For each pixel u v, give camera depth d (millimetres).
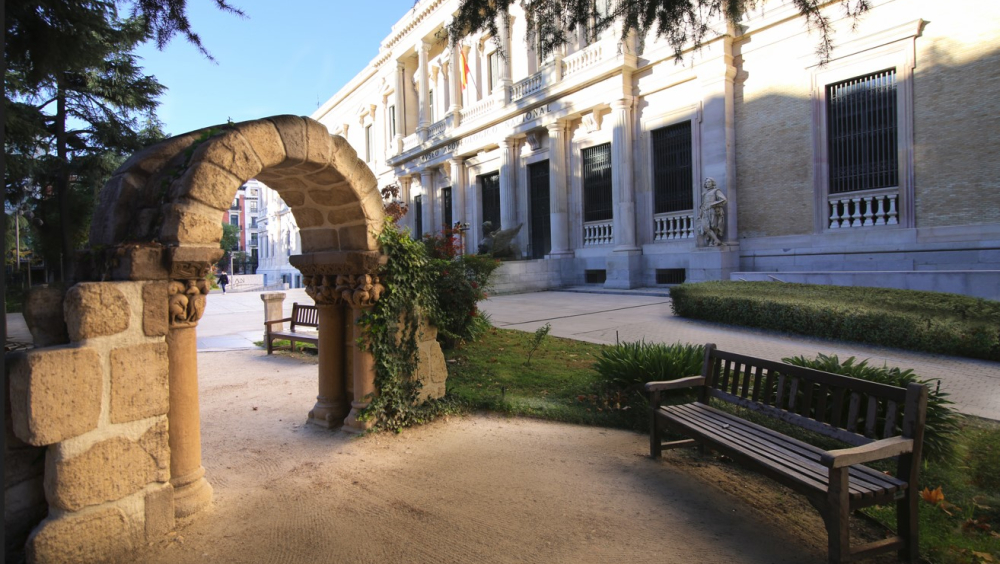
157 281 3244
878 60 14672
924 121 13938
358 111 45562
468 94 30750
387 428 5398
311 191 4883
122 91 18438
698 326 11219
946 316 8203
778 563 2988
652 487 4012
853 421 3342
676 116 19578
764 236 17391
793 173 16594
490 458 4668
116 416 3031
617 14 7672
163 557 3109
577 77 22094
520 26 26750
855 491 2830
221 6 5887
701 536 3293
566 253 23875
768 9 16906
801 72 16312
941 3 13570
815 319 9500
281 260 61688
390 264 5309
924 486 3848
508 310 15078
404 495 3943
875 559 3025
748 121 17781
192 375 3650
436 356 5984
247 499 3898
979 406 5582
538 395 6539
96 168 18859
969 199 13219
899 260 14320
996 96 12797
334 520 3568
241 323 15586
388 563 3045
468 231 29953
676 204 20062
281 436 5340
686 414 4367
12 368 2670
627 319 12633
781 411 3912
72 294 2865
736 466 4418
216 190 3496
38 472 2977
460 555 3117
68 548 2846
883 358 7816
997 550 3061
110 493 3010
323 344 5641
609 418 5621
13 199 18078
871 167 15086
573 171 23984
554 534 3338
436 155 31828
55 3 6180
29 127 13766
